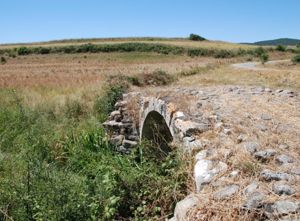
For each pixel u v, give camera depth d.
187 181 5.26
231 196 3.79
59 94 23.19
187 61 70.50
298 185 3.82
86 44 105.00
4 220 7.13
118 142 13.88
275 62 49.41
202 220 3.61
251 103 8.93
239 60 60.25
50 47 102.06
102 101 18.48
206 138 5.74
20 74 41.62
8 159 10.91
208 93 11.09
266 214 3.39
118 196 6.91
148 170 7.43
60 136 14.17
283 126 6.43
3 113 16.03
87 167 11.06
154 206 6.01
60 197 6.84
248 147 5.03
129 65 59.03
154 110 10.05
